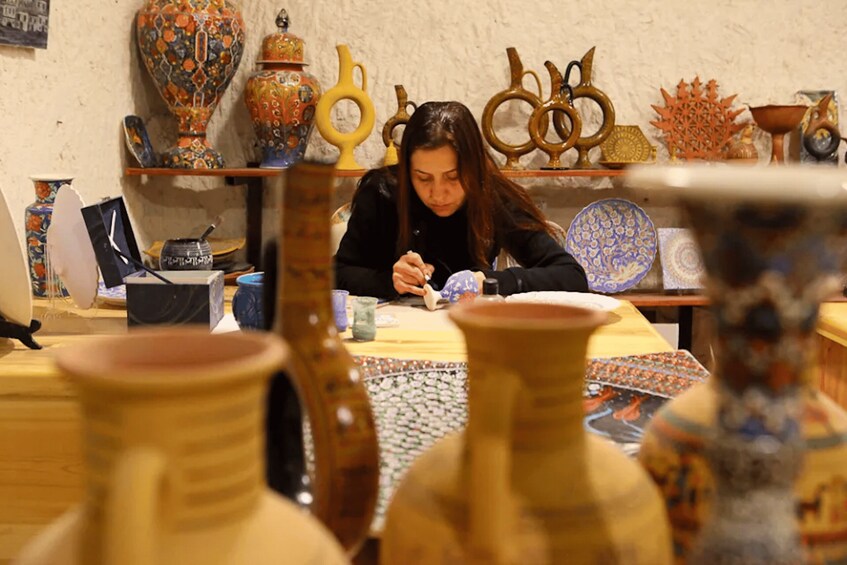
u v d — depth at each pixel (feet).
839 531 1.81
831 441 1.82
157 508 1.25
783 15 11.48
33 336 5.61
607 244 11.41
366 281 7.93
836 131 11.14
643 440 2.10
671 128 11.37
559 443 1.70
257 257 11.84
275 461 2.22
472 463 1.57
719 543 1.61
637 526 1.66
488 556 1.54
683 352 4.87
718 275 1.55
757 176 1.43
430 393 3.92
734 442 1.58
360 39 11.71
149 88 11.41
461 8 11.59
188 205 12.05
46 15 8.36
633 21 11.51
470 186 7.95
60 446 4.66
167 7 10.26
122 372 1.27
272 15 11.74
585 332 1.69
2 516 4.73
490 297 6.21
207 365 1.51
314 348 2.10
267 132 10.85
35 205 7.10
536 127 10.64
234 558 1.35
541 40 11.59
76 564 1.31
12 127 7.94
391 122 11.18
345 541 2.16
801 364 1.57
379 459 2.22
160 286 5.30
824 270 1.52
